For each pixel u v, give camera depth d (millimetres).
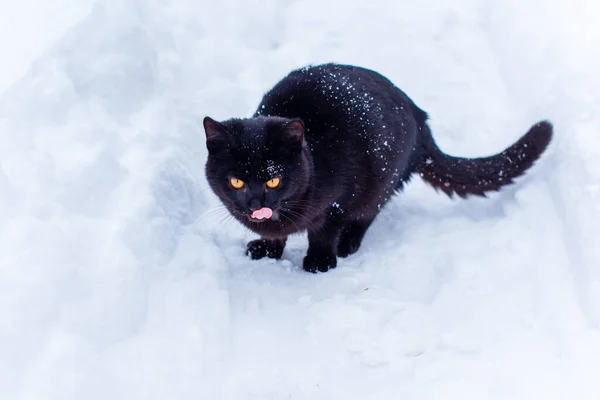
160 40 2100
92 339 1602
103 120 1890
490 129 2064
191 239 1783
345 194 1814
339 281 1785
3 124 1835
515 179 1913
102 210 1742
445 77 2166
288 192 1733
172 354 1611
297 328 1701
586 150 1807
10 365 1553
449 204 1964
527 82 2078
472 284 1743
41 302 1596
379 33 2236
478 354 1642
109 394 1566
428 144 1931
